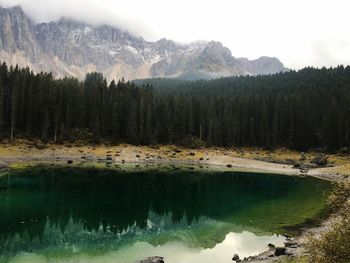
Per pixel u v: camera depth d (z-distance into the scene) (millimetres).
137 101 161000
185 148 151375
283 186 81875
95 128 138125
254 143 164125
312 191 74688
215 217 51125
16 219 44188
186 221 48531
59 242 36844
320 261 17578
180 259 33781
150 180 85250
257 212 54562
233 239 40875
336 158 131875
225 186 80562
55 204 53781
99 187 71500
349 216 17625
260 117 170875
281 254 33594
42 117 133000
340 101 163000
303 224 47438
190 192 71562
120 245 37125
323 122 155250
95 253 34250
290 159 139000
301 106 161250
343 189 19547
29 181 72562
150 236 41000
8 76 145250
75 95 146125
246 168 119812
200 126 161500
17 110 131375
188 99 175125
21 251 33594
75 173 88812
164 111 156000
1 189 62719
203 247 37781
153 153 136500
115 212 51531
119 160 122188
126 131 147625
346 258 16828
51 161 108875
